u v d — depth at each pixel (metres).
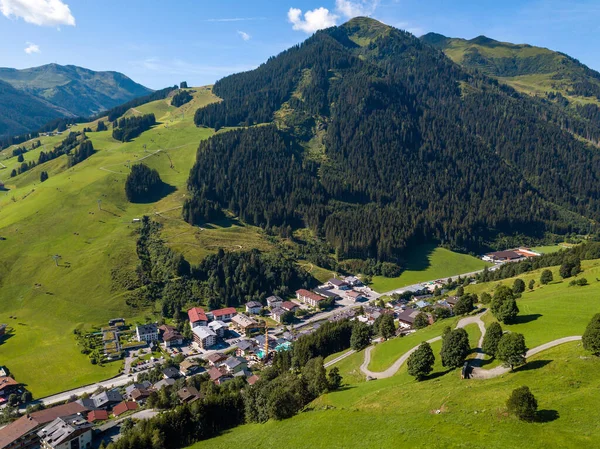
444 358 82.62
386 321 134.25
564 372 63.44
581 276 140.62
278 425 80.50
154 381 145.12
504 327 96.75
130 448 86.06
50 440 103.75
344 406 80.75
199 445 86.06
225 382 130.50
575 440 46.25
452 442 51.38
